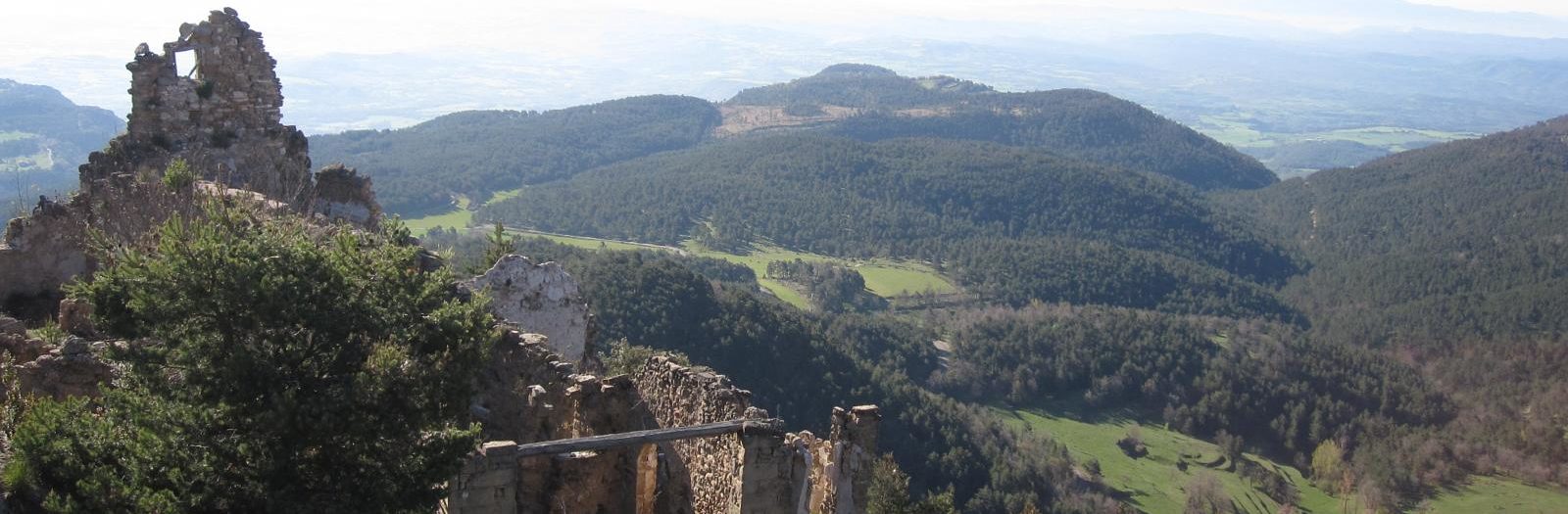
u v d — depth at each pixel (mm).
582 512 19047
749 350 82688
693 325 82938
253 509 14727
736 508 17906
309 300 15539
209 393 14836
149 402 14992
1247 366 131375
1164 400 126812
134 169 30000
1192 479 109125
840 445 20781
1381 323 165875
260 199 26406
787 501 18203
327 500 14867
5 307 24891
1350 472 110562
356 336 15914
